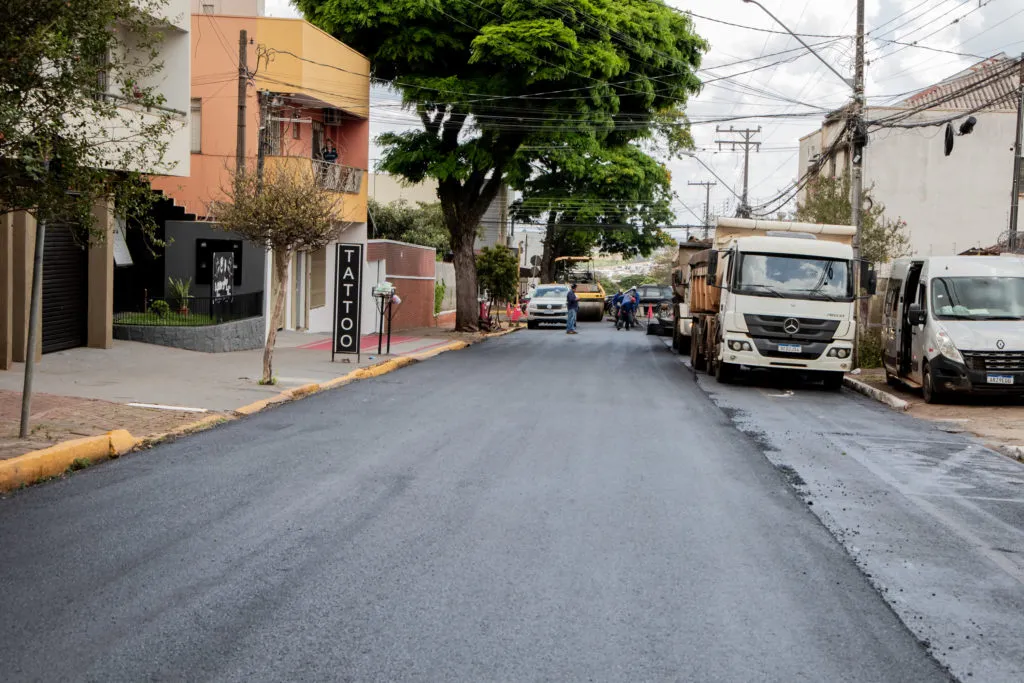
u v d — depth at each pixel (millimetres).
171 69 19812
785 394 19297
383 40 32438
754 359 20094
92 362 17875
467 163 33750
